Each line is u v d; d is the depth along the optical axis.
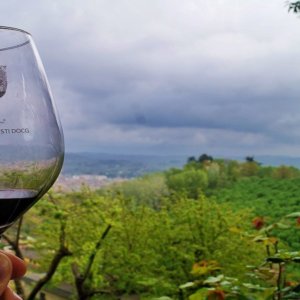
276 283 1.68
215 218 3.35
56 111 0.50
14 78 0.47
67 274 3.44
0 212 0.46
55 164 0.48
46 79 0.50
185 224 3.37
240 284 1.54
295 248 2.71
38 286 2.91
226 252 3.21
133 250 3.35
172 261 3.29
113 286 3.36
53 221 3.19
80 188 3.25
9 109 0.46
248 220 3.54
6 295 0.55
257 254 3.17
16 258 0.56
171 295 3.10
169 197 3.74
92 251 3.10
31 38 0.50
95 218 3.27
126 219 3.36
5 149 0.45
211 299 1.49
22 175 0.46
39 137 0.47
